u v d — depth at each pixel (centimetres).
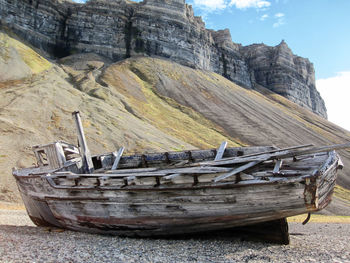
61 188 1248
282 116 13900
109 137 5959
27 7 12450
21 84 7725
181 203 1074
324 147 938
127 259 848
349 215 4856
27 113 5947
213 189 1031
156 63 13825
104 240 1129
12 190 3434
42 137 5203
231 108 12394
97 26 14325
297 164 1196
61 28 13650
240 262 875
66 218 1302
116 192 1148
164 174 1068
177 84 12775
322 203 1017
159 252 950
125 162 1695
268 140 10512
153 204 1108
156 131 7469
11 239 1067
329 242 1341
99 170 1616
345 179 8512
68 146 1606
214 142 8762
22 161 4281
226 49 19912
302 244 1202
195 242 1127
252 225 1184
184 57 15462
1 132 4938
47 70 9619
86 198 1208
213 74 16450
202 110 11525
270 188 970
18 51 9931
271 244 1157
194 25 17162
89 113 6844
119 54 14112
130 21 15212
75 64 12038
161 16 15625
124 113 8088
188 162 1585
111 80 10931
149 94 11250
